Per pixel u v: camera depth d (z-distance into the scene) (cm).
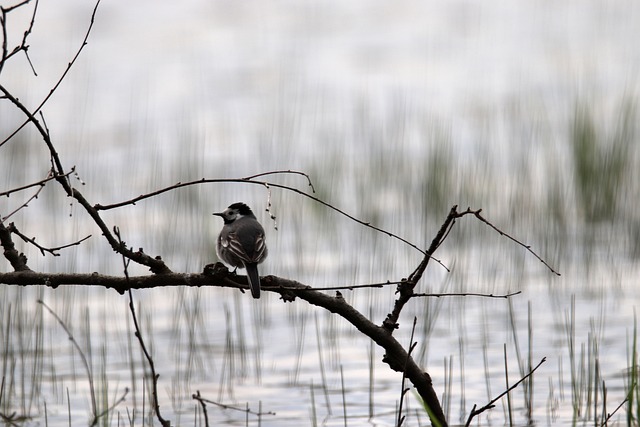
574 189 2095
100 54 4097
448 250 1869
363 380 1202
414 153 2606
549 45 4184
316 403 1114
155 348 1347
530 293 1576
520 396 1109
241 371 1239
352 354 1312
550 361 1235
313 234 1983
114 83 3709
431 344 1333
